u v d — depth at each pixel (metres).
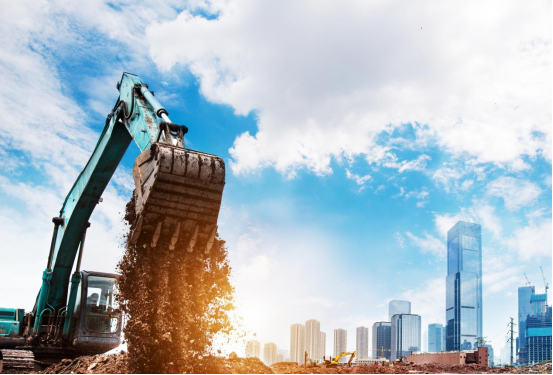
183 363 15.17
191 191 16.28
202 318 16.55
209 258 17.36
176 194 16.19
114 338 22.67
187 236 16.88
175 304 15.89
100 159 21.52
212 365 15.52
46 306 23.41
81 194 22.41
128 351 16.03
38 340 22.97
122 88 21.22
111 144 21.31
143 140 18.64
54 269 23.61
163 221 16.44
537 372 16.45
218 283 17.23
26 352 21.73
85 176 22.38
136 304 16.06
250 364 16.14
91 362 18.59
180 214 16.52
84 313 22.47
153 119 18.88
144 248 16.59
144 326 15.48
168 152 15.99
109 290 23.20
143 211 16.16
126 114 20.17
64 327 22.98
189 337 16.02
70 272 23.89
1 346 22.72
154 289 16.02
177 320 15.84
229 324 16.95
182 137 17.41
